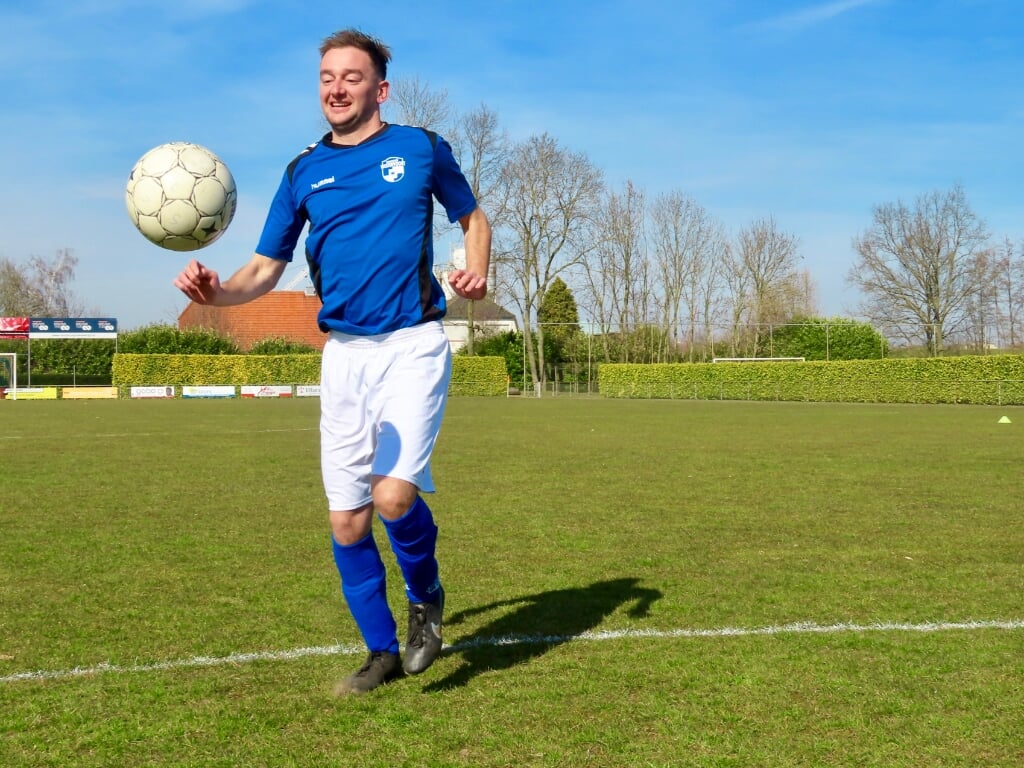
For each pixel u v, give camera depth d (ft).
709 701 11.75
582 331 215.92
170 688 12.39
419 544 12.02
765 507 29.96
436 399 12.13
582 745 10.34
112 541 23.80
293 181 12.69
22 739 10.61
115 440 60.03
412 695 12.12
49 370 182.39
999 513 28.55
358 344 12.27
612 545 23.21
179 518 27.78
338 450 12.34
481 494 33.24
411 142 12.26
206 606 16.94
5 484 36.22
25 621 15.87
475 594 17.97
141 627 15.48
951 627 15.34
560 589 18.38
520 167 184.65
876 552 22.21
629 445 55.52
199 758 10.06
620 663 13.42
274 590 18.28
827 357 185.47
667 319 215.51
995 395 134.10
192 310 230.68
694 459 46.60
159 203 12.70
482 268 12.32
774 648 14.12
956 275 181.47
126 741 10.54
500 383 187.42
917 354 188.96
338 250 12.12
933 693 12.02
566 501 31.42
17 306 251.39
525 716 11.27
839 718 11.13
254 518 27.78
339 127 12.36
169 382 168.66
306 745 10.42
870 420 86.22
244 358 172.24
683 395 178.81
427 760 9.96
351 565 12.50
